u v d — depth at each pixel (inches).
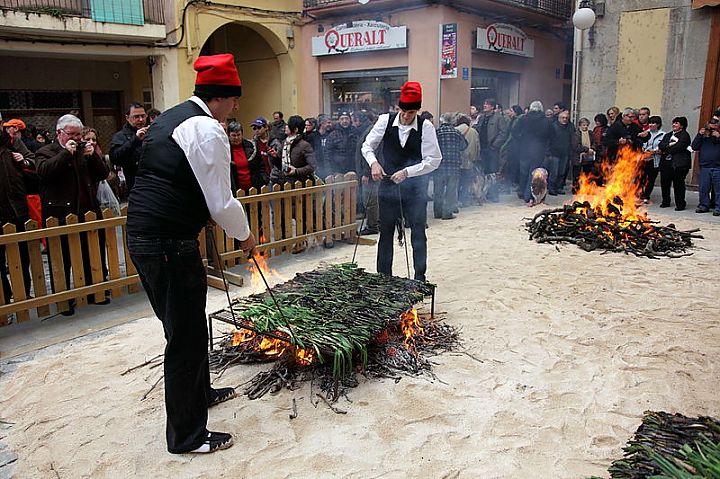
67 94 591.8
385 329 163.0
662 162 407.5
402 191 212.8
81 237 212.1
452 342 176.6
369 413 138.3
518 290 227.5
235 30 679.1
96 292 214.7
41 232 196.1
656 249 286.2
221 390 145.6
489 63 601.6
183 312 118.2
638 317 197.8
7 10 418.9
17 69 544.4
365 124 392.5
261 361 165.9
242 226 120.1
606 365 161.6
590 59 535.2
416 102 200.4
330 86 641.6
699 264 263.7
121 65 619.8
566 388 149.0
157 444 128.0
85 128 242.2
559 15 657.6
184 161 112.3
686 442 102.8
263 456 123.0
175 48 527.8
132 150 229.6
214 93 119.1
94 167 221.3
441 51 536.7
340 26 596.7
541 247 299.9
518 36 627.5
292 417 137.0
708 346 173.3
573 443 125.8
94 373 161.6
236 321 158.2
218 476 117.0
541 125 440.8
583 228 311.3
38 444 128.4
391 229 220.1
